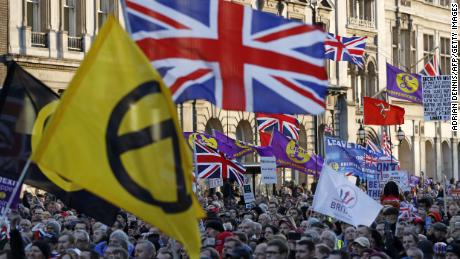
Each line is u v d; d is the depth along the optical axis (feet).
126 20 147.54
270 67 152.76
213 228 207.82
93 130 123.85
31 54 490.90
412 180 501.97
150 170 123.03
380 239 201.77
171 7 150.41
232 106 152.15
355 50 492.54
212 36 151.53
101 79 124.36
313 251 165.17
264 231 221.25
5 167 160.97
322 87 153.48
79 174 123.65
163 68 149.59
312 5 482.69
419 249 178.09
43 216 264.11
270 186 570.05
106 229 227.20
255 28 152.25
